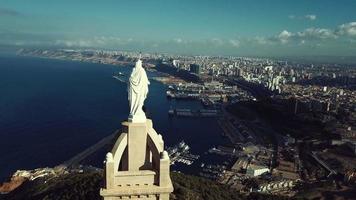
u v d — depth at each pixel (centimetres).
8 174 16325
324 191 16438
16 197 13538
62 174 15150
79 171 16050
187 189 11225
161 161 2142
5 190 14662
